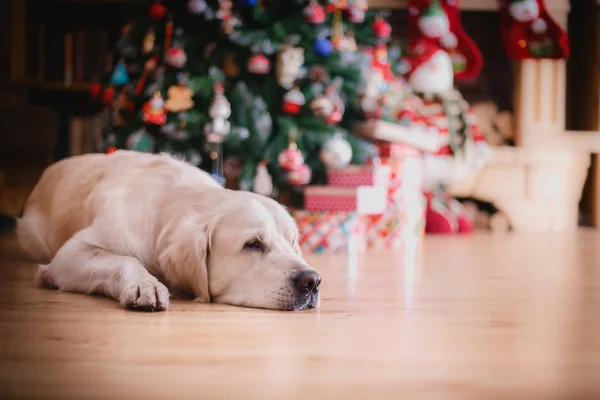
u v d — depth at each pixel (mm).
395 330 1907
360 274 3061
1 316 1951
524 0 5531
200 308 2119
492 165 5758
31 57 5758
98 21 6145
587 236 5281
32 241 2914
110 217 2363
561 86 5883
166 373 1419
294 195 4180
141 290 2053
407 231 4418
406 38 6168
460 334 1871
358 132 4273
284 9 4168
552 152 5781
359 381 1390
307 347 1681
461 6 5785
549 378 1435
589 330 1942
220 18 3971
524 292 2623
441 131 5223
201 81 3912
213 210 2242
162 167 2549
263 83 4141
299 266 2146
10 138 5367
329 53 4051
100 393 1271
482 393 1320
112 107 4375
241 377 1401
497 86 6246
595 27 6332
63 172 2883
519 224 5777
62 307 2080
